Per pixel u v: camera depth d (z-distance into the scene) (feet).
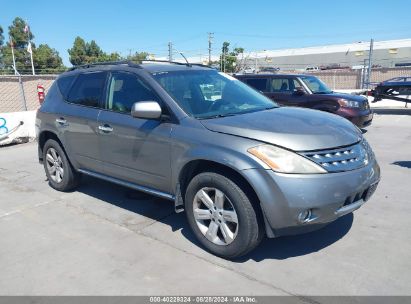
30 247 12.57
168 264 11.22
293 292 9.71
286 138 10.33
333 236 12.60
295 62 217.36
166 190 13.00
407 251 11.49
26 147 30.42
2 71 191.11
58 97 17.52
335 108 31.14
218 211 11.27
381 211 14.56
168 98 12.62
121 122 13.79
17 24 215.72
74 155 16.57
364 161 11.19
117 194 17.52
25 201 17.07
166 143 12.24
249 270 10.78
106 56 222.07
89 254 11.97
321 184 9.98
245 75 36.24
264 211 10.19
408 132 32.89
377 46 196.54
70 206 16.20
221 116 12.27
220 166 11.20
